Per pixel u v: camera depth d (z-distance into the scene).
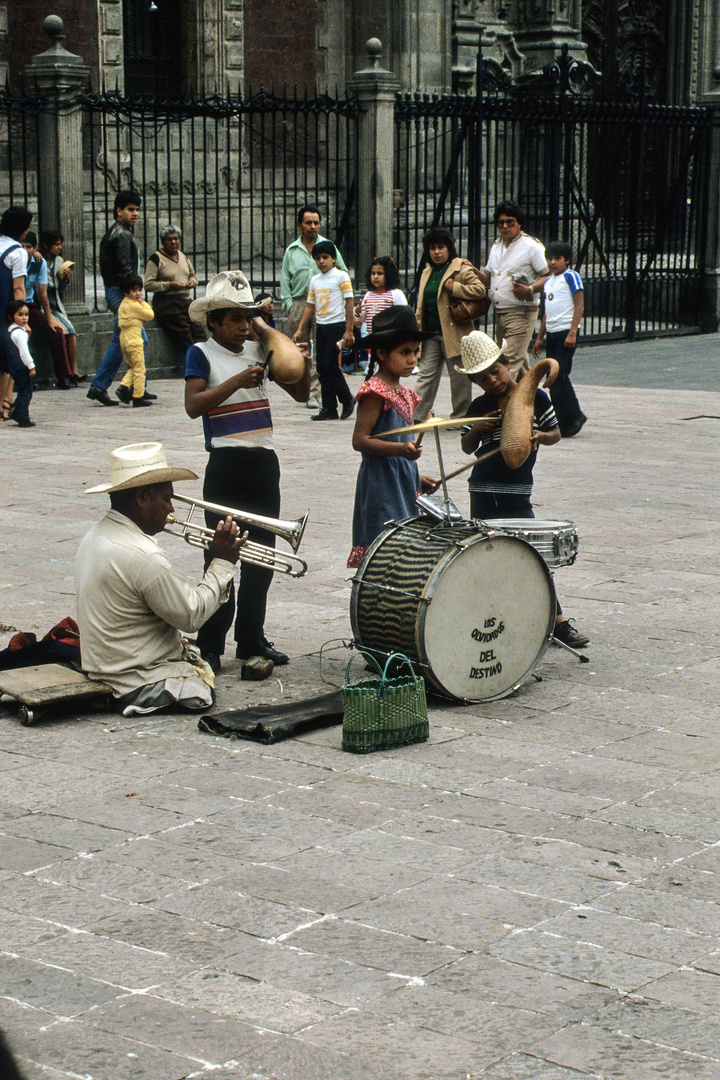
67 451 12.21
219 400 6.32
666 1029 3.49
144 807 4.93
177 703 5.95
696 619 7.29
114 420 14.12
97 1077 3.29
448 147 26.53
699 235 23.70
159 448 5.89
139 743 5.60
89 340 17.30
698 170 23.50
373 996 3.65
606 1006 3.60
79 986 3.71
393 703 5.50
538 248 13.14
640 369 18.64
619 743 5.57
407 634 5.89
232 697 6.16
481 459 6.36
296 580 8.02
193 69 25.30
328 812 4.88
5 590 7.73
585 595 7.73
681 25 32.38
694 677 6.40
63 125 16.86
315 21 26.83
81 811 4.89
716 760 5.39
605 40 32.22
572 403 12.99
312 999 3.63
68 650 6.27
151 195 24.38
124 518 5.93
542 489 10.60
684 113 22.59
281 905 4.16
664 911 4.12
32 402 15.48
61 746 5.56
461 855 4.51
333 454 12.15
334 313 13.96
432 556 5.91
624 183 24.05
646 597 7.70
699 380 17.42
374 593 6.03
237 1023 3.52
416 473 6.59
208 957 3.86
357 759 5.41
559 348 12.95
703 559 8.52
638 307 22.78
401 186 26.00
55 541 8.88
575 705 6.04
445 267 13.02
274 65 26.39
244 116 25.44
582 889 4.27
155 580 5.81
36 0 22.69
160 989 3.69
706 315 23.80
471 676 6.02
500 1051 3.39
